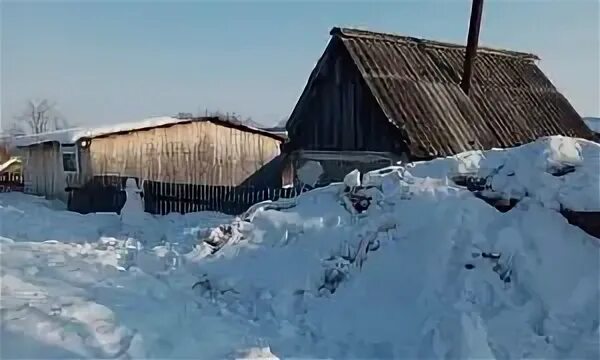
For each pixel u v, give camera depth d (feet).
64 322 17.87
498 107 61.87
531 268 21.07
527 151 27.04
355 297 22.16
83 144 62.18
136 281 24.00
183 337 18.29
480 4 59.93
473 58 60.95
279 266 24.70
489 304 20.42
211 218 47.62
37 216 47.73
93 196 59.62
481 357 17.84
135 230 41.88
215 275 25.25
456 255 22.07
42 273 24.09
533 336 18.93
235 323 20.49
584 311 19.61
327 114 57.77
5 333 16.83
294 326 20.84
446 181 26.71
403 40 63.16
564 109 68.23
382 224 24.94
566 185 23.84
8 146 94.68
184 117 69.92
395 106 54.03
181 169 67.77
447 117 56.03
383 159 53.57
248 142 72.59
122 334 17.75
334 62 57.67
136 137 65.05
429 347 18.78
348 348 19.33
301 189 49.49
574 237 21.91
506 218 23.29
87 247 32.30
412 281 21.86
